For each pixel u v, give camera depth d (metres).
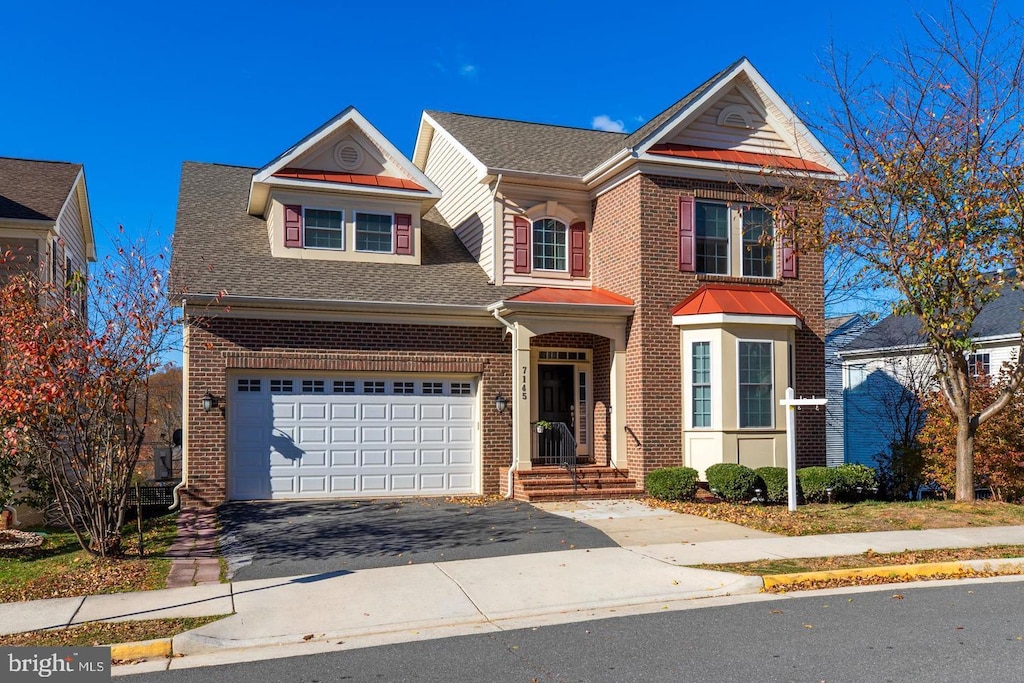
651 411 17.25
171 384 25.39
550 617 8.64
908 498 19.61
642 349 17.28
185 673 6.98
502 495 17.00
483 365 17.47
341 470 16.59
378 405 16.92
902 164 14.56
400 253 19.25
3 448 11.73
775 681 6.42
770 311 17.41
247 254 18.17
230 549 11.82
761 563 10.51
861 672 6.59
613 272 18.56
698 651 7.24
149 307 11.84
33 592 9.47
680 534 12.55
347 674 6.83
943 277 14.61
